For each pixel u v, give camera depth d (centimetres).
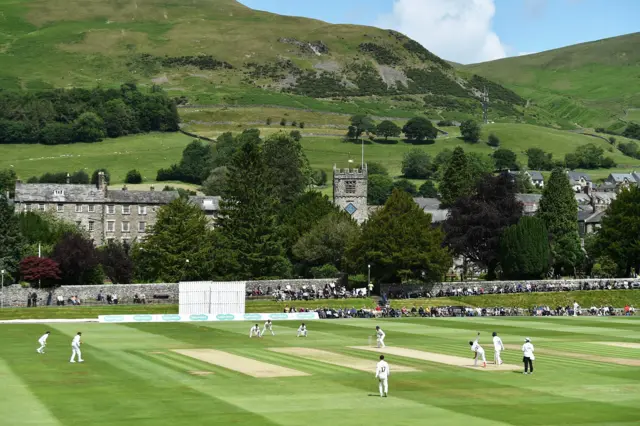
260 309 13412
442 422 4897
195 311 12788
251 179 16488
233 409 5256
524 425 4831
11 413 5131
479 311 13612
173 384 6234
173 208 15625
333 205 19100
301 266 17188
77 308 12775
